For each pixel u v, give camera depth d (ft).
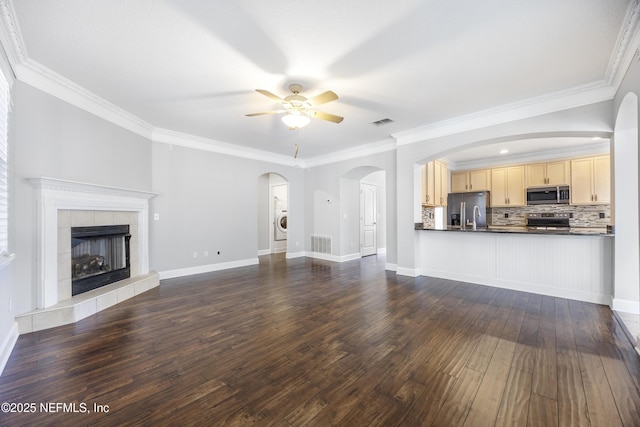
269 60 8.20
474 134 12.68
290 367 6.51
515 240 12.91
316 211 22.25
